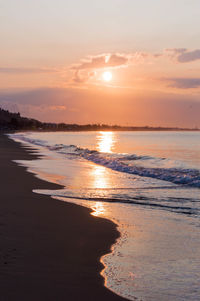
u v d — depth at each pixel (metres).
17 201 10.38
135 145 63.50
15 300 3.99
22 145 51.81
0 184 13.78
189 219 8.47
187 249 6.13
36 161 25.45
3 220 7.97
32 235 6.77
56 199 10.88
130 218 8.51
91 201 10.74
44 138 99.81
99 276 4.81
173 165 22.77
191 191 12.83
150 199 11.17
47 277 4.70
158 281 4.73
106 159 26.70
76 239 6.59
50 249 5.92
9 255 5.54
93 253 5.81
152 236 6.95
